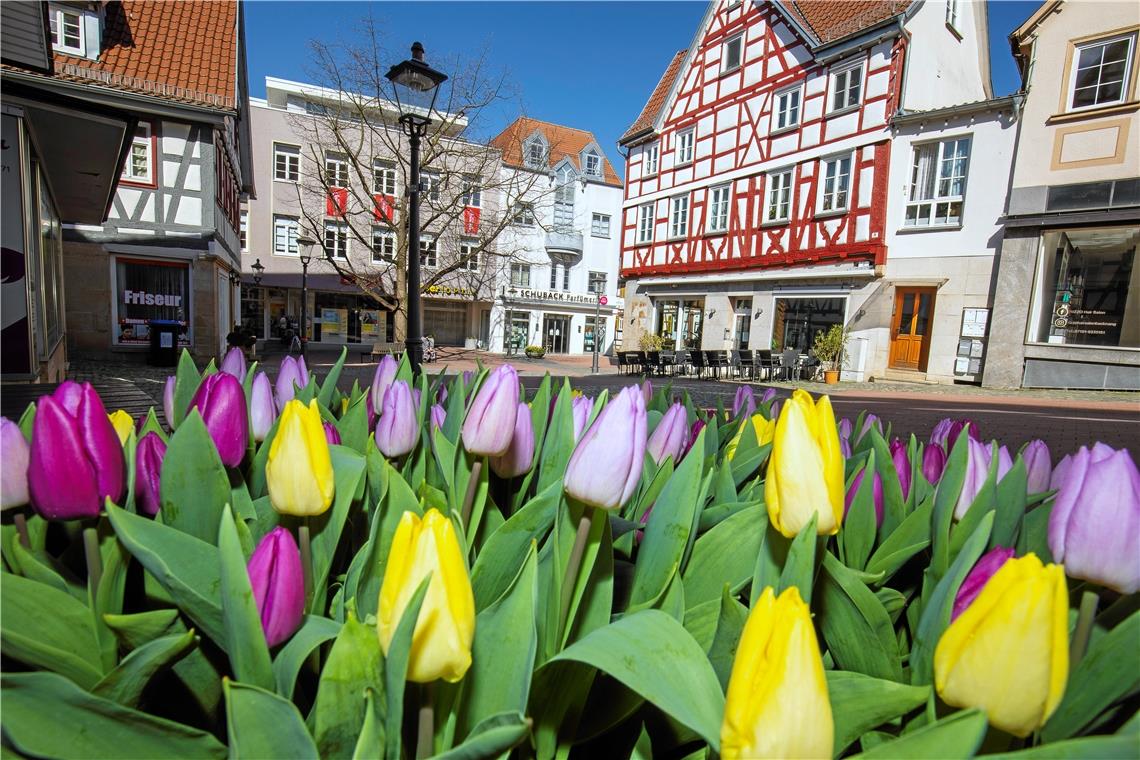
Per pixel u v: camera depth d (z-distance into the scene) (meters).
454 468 1.32
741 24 19.80
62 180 8.51
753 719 0.56
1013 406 10.60
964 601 0.84
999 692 0.60
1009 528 1.13
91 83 13.91
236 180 22.88
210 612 0.77
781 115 18.80
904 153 15.58
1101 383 12.62
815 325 18.00
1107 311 12.65
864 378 16.41
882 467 1.37
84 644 0.81
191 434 0.94
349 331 32.44
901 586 1.29
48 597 0.79
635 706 0.90
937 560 1.06
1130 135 11.94
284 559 0.77
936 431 2.11
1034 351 13.39
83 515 0.81
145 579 0.93
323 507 0.92
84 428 0.80
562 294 36.12
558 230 34.47
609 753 1.01
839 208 17.02
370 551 0.94
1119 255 12.45
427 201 21.16
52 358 7.72
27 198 5.55
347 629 0.66
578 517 1.03
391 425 1.33
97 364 14.38
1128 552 0.77
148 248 15.57
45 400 0.77
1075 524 0.81
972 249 14.50
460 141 20.45
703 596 1.08
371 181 28.47
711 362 17.00
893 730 0.88
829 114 17.14
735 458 1.64
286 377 2.01
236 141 21.80
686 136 22.23
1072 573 0.83
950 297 14.89
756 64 19.38
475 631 0.83
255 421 1.41
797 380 16.92
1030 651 0.58
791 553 0.82
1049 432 7.60
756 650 0.57
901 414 9.24
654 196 23.56
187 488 0.95
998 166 14.01
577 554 0.94
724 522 1.09
